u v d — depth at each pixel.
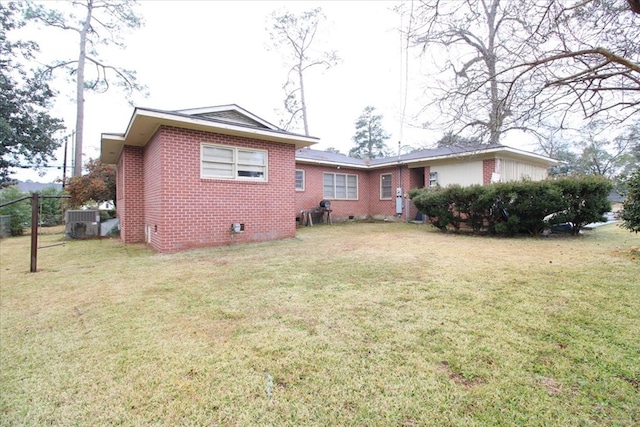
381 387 1.86
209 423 1.62
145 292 3.86
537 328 2.57
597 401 1.69
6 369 2.17
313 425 1.58
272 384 1.92
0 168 16.78
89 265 5.64
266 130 7.61
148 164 8.16
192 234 7.02
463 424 1.55
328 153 16.33
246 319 2.93
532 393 1.77
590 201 7.54
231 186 7.62
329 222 13.77
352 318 2.87
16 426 1.63
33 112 17.38
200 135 7.15
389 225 12.55
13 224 12.61
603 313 2.83
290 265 5.16
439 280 4.04
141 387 1.93
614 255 5.26
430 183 13.12
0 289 4.13
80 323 2.94
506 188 8.09
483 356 2.16
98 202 13.41
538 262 4.92
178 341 2.52
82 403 1.80
